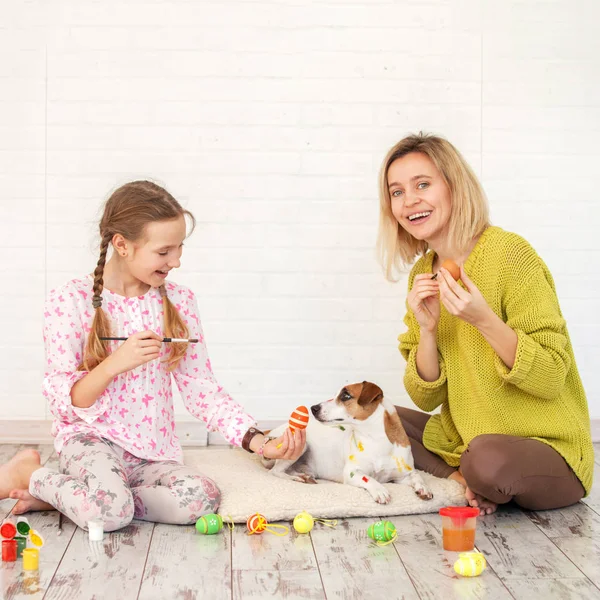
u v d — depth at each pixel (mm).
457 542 1892
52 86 3283
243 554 1868
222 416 2303
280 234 3350
